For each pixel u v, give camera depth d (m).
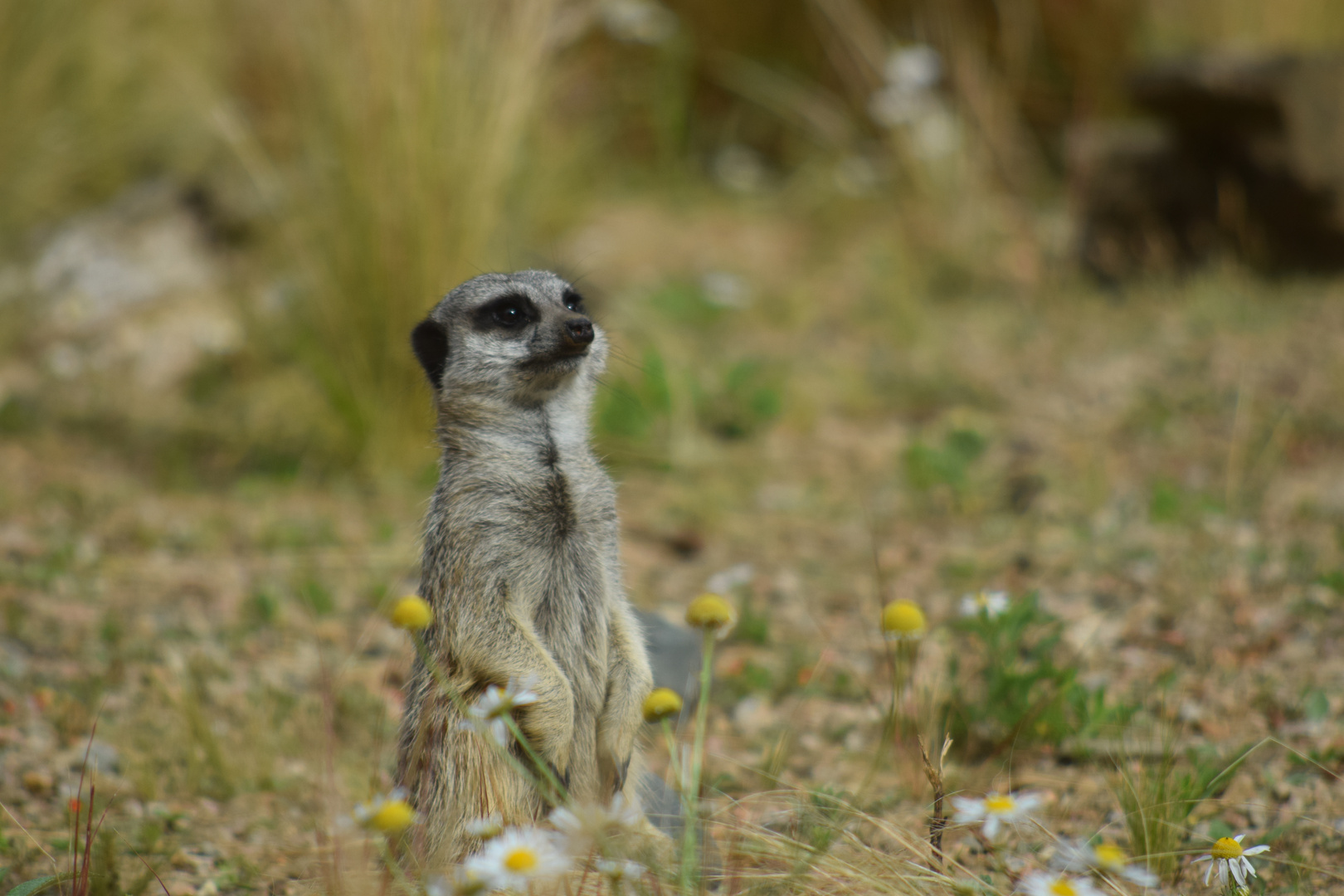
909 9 18.78
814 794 5.36
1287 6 16.92
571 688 5.37
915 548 9.96
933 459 11.02
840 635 8.55
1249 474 10.36
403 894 4.78
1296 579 8.35
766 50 19.98
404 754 5.49
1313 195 14.35
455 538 5.44
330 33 11.63
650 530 10.65
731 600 9.01
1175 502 9.79
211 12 16.73
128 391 13.14
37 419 12.59
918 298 15.48
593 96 18.66
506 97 11.79
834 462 12.00
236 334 13.56
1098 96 17.94
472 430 5.72
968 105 17.14
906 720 6.68
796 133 19.86
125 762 6.82
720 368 13.31
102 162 16.06
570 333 5.64
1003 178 17.28
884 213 17.61
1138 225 15.42
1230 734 6.56
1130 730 6.60
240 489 11.41
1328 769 5.94
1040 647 6.84
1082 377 12.89
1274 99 14.24
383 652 8.49
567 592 5.55
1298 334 12.87
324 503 11.20
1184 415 11.73
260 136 14.94
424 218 11.39
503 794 5.05
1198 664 7.42
